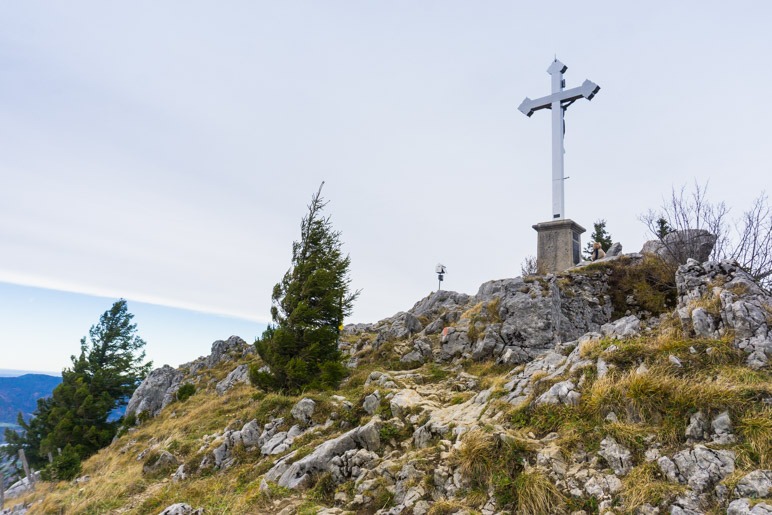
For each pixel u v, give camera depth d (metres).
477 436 8.09
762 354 7.89
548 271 22.75
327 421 12.72
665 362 8.33
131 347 41.94
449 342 18.72
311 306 19.77
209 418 19.14
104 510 11.40
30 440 36.84
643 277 20.22
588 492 6.50
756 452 6.09
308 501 8.75
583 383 8.64
